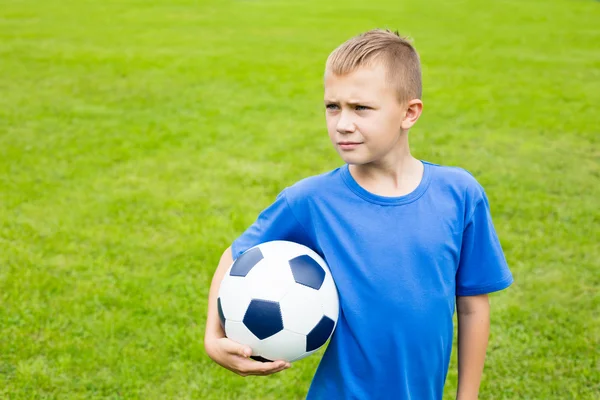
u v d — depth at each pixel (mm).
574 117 8539
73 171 6375
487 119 8438
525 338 3719
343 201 1830
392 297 1776
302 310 1842
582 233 5090
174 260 4625
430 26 16859
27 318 3852
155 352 3588
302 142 7441
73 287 4254
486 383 3340
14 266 4469
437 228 1795
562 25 16906
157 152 7027
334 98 1733
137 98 9344
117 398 3240
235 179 6281
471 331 1973
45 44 13133
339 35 15461
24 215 5348
